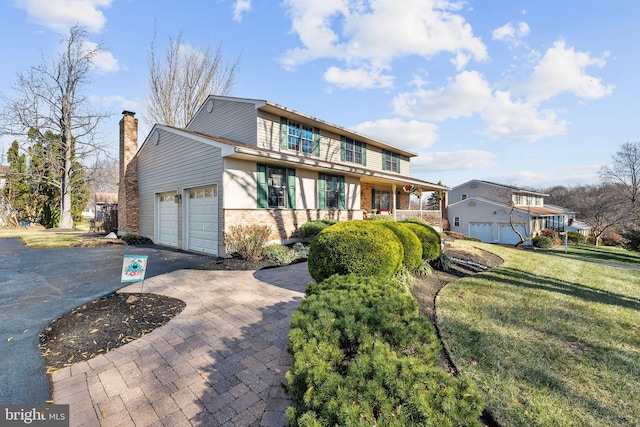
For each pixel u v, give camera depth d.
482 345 3.41
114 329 3.67
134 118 13.73
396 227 6.06
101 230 18.09
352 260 4.60
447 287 5.93
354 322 2.31
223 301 4.77
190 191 10.48
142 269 4.89
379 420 1.39
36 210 22.50
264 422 2.15
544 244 21.83
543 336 3.70
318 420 1.41
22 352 3.19
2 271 6.91
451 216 28.97
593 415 2.28
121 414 2.27
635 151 29.88
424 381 1.61
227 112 12.23
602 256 17.19
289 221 10.78
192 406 2.36
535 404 2.39
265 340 3.46
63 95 19.88
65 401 2.42
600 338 3.68
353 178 14.10
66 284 5.75
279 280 6.12
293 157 9.69
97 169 22.39
